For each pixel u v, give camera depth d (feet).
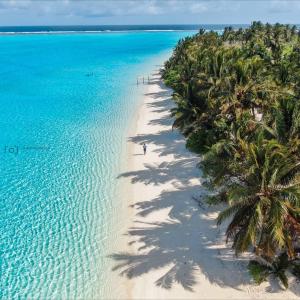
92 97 223.51
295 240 74.43
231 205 68.49
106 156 136.46
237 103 124.06
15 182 120.26
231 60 146.51
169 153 135.44
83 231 94.84
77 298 75.31
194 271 80.18
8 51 491.72
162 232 92.73
